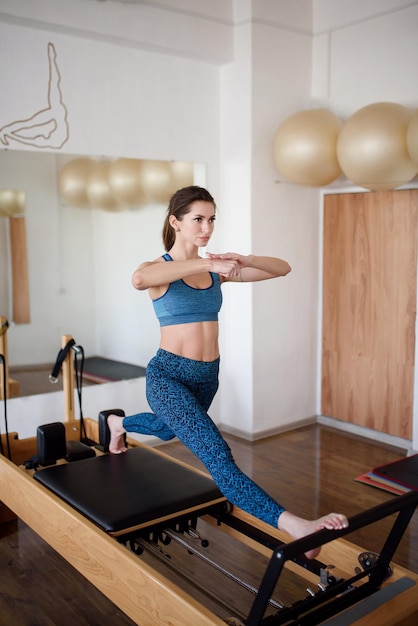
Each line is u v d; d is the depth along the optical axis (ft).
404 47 13.56
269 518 6.50
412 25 13.35
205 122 14.98
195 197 7.28
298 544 5.68
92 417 14.14
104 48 13.25
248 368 15.23
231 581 9.06
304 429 16.22
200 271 6.85
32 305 13.12
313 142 13.07
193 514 8.46
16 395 13.09
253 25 14.17
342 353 15.96
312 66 15.46
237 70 14.62
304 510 11.39
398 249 14.42
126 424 9.56
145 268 7.03
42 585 8.95
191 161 14.84
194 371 7.44
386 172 12.08
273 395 15.70
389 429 15.05
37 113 12.57
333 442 15.19
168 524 8.25
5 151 12.32
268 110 14.70
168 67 14.21
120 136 13.71
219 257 7.11
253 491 6.62
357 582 7.32
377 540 10.24
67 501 8.37
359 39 14.42
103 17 12.60
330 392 16.38
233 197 15.11
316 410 16.71
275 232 15.20
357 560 7.36
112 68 13.41
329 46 15.05
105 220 13.78
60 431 10.35
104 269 13.93
